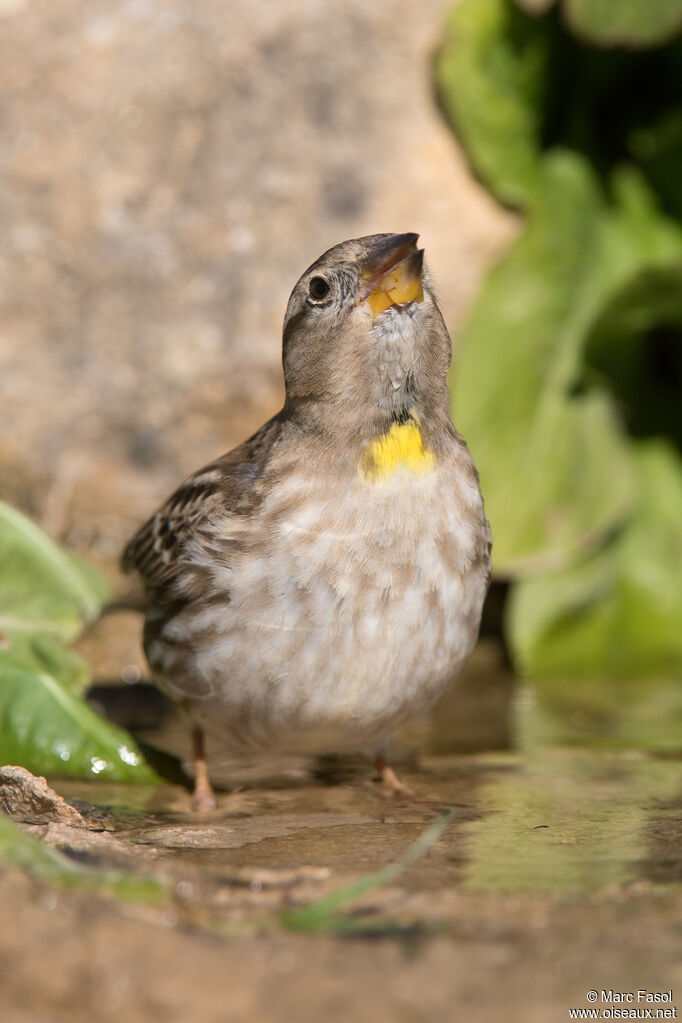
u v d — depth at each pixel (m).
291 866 6.12
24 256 13.54
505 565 12.78
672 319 13.30
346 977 4.41
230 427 13.10
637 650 13.54
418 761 9.21
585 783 8.36
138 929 4.59
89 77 14.12
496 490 12.88
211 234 13.52
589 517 13.07
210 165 13.77
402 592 7.47
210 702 7.96
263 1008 4.19
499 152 13.57
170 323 13.29
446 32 13.53
